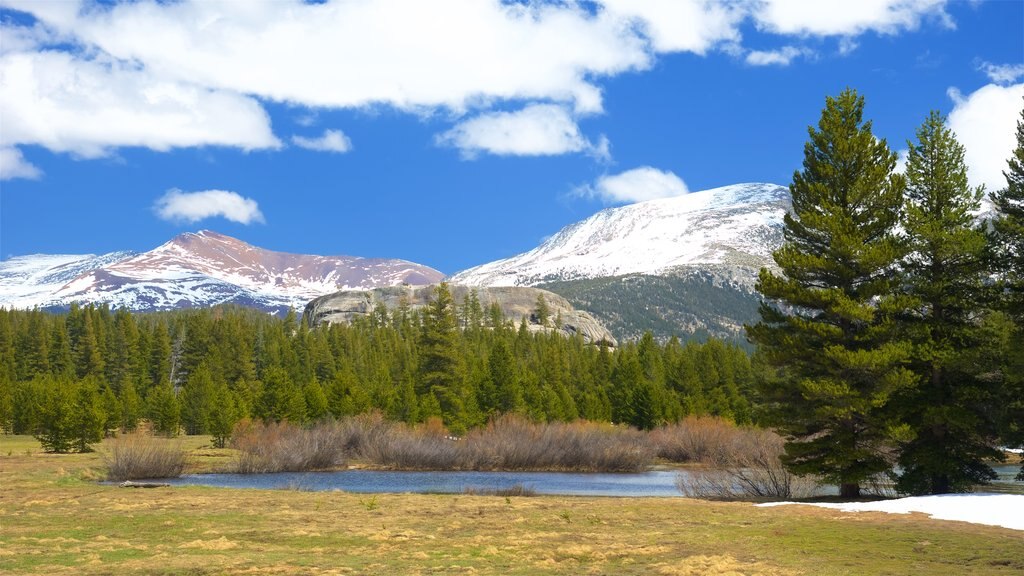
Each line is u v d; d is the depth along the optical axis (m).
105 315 150.25
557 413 81.38
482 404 80.50
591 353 127.38
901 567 13.56
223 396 64.00
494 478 46.94
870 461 28.91
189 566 13.20
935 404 28.92
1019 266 29.84
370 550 15.45
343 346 125.81
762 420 31.50
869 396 28.28
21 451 53.78
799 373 30.66
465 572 13.14
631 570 13.52
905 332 29.66
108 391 75.38
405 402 76.12
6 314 143.12
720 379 98.94
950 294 29.81
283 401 68.12
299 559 14.18
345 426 58.19
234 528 18.17
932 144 31.55
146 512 20.95
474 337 136.88
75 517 19.75
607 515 21.41
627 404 89.62
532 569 13.52
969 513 19.98
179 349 144.88
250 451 50.06
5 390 78.50
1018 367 27.14
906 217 30.70
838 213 30.03
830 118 31.66
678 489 39.22
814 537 17.03
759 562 14.19
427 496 27.33
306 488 37.31
